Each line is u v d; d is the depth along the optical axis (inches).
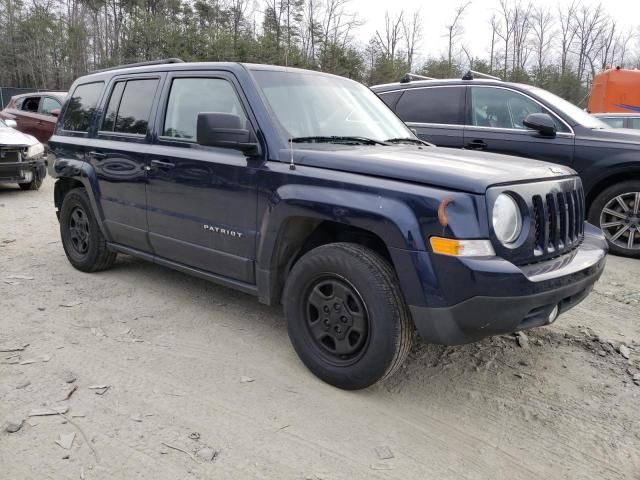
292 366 135.9
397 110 280.5
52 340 145.8
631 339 159.6
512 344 153.3
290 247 135.9
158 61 183.0
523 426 115.5
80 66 1555.1
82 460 98.2
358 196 116.3
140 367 132.9
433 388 129.1
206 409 116.0
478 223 105.8
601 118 378.3
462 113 263.3
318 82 161.8
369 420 114.7
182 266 163.8
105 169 182.4
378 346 114.7
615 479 100.1
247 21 1409.9
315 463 100.4
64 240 209.9
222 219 144.3
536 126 236.5
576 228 133.1
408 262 108.7
